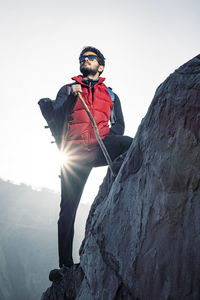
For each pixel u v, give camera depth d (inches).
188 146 60.6
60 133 115.4
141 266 65.4
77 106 111.0
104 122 112.5
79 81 114.9
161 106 70.1
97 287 80.1
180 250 57.2
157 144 69.6
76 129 110.7
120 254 73.7
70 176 113.9
